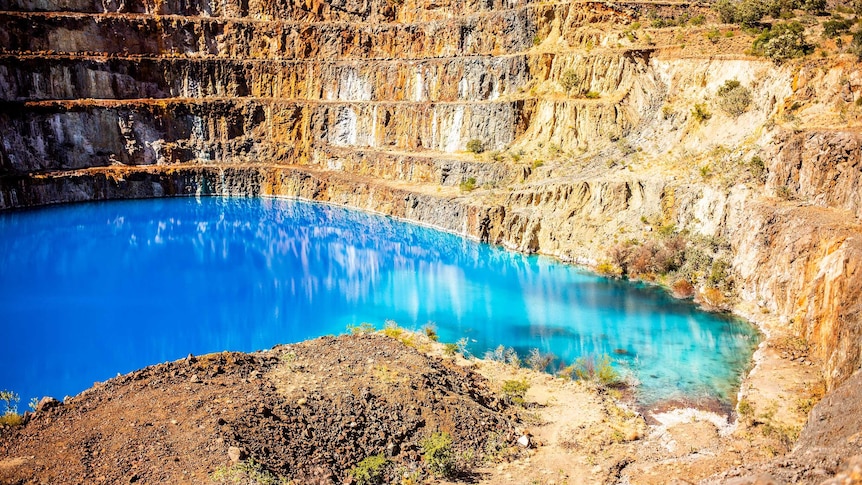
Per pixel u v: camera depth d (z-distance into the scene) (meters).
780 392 38.44
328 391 33.47
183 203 100.56
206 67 112.25
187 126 108.94
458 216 81.75
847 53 59.84
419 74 104.62
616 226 68.19
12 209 93.06
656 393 40.94
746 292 54.38
